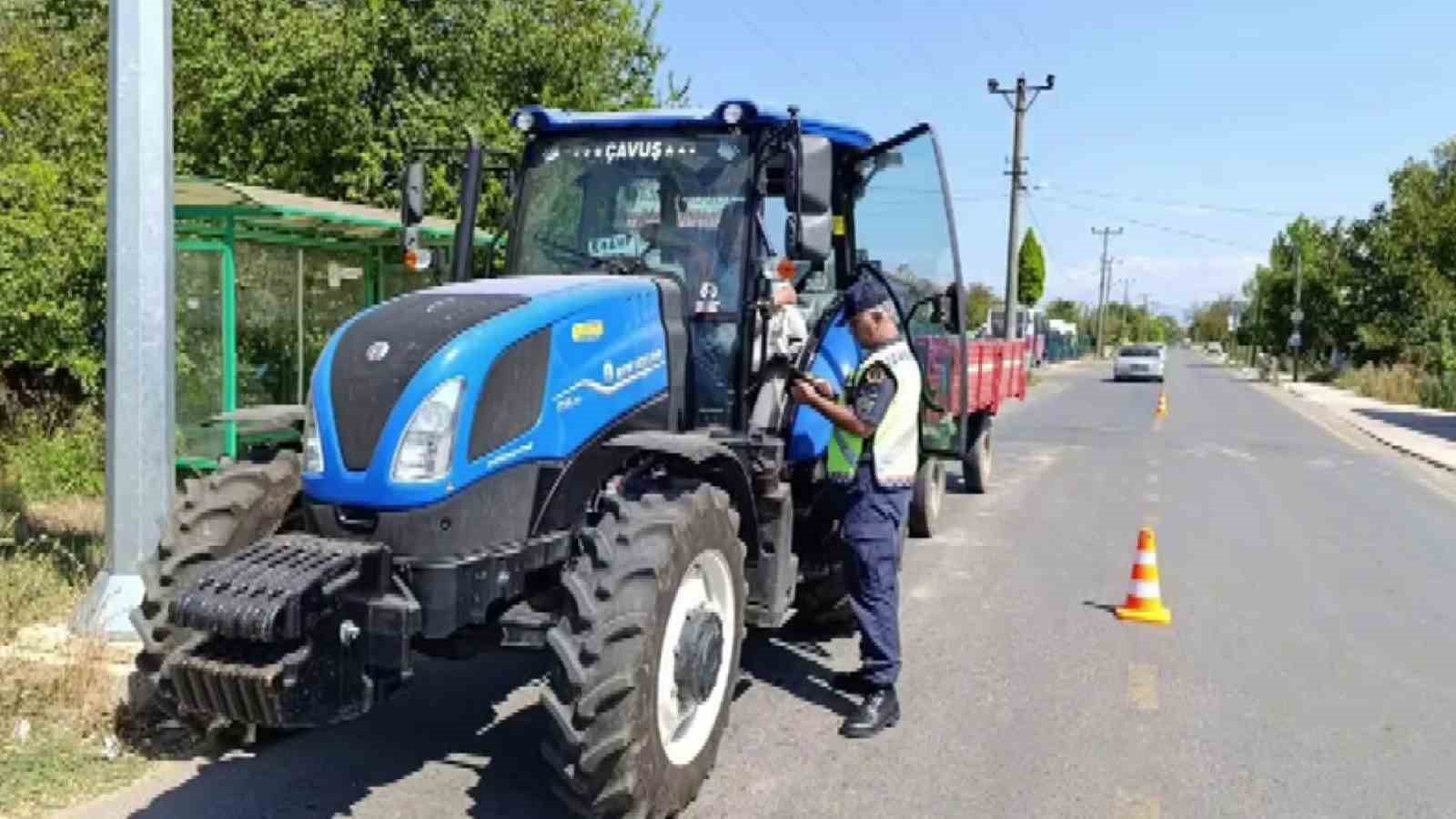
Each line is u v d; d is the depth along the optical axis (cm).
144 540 634
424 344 447
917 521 1105
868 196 730
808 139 562
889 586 589
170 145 648
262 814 463
